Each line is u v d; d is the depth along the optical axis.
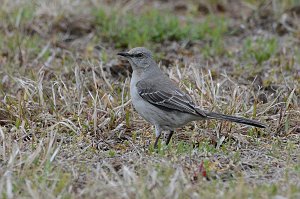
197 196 10.00
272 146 12.69
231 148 12.76
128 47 18.23
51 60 16.78
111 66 16.52
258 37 18.92
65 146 12.57
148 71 13.26
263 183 10.73
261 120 13.91
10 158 11.19
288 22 19.67
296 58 17.25
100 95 14.84
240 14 20.69
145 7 21.09
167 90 12.82
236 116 13.16
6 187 10.36
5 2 19.02
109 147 12.88
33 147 12.33
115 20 19.09
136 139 13.32
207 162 11.52
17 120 13.52
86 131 13.48
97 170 10.95
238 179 10.84
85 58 16.78
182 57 17.58
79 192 10.39
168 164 11.22
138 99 12.99
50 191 10.18
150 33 18.67
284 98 14.82
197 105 13.82
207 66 16.50
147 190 10.12
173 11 21.03
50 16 19.05
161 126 12.97
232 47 18.59
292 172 11.23
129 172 10.58
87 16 19.41
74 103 14.30
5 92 15.06
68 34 18.77
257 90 15.70
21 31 18.25
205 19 20.17
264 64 17.17
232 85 15.52
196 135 13.37
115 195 10.07
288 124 13.64
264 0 20.47
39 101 14.23
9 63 16.59
